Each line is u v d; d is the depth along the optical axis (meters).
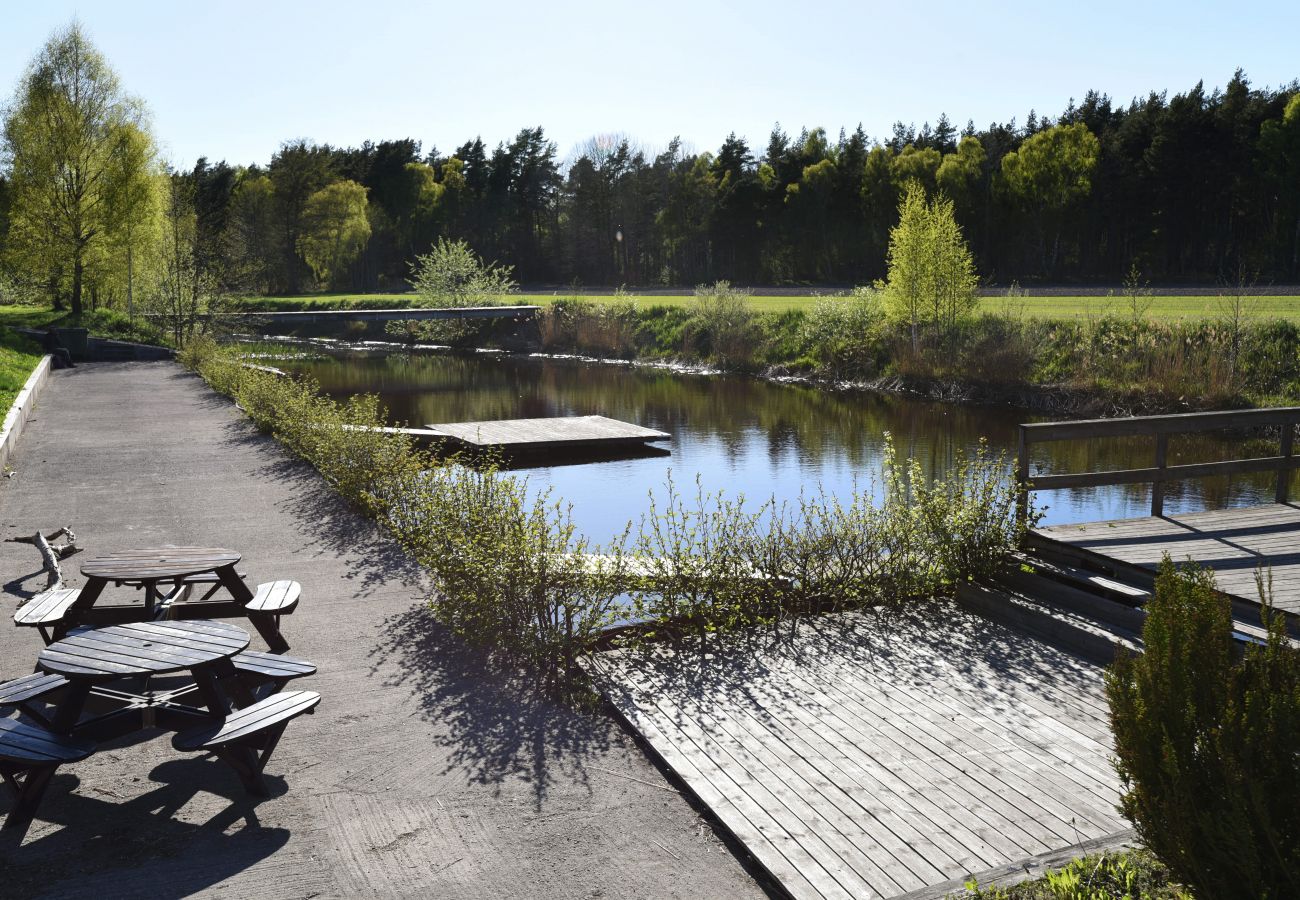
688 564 6.82
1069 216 65.62
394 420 23.41
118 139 38.62
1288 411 8.45
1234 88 62.81
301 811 4.16
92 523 9.60
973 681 5.69
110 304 47.81
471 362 41.34
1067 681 5.68
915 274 29.92
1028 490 7.56
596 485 15.23
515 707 5.29
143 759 4.65
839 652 6.20
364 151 98.56
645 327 43.69
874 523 7.62
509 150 94.88
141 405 19.72
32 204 38.09
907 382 29.20
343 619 6.70
